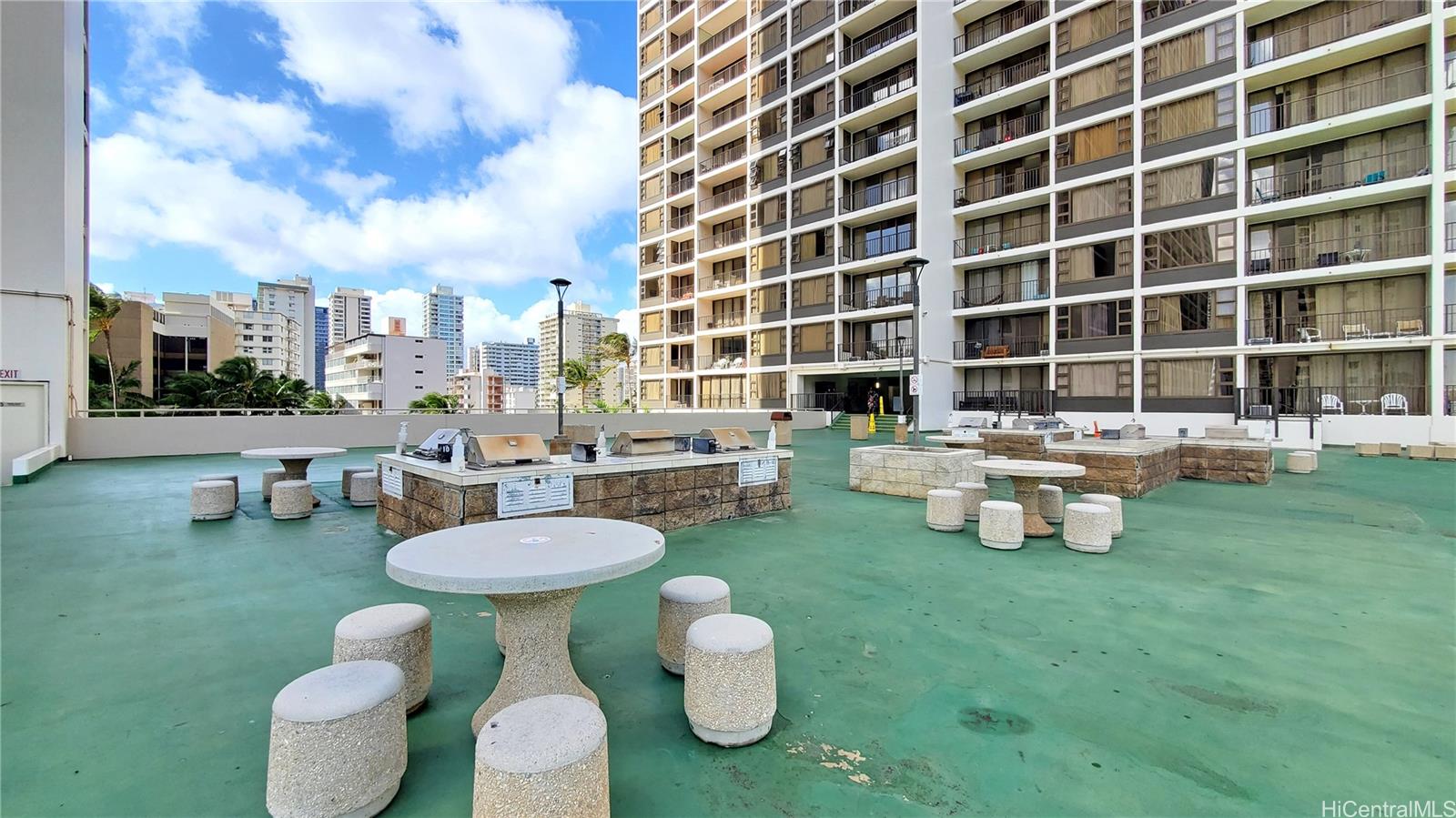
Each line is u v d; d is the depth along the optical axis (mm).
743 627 2562
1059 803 2027
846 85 27188
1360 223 17562
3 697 2738
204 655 3227
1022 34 22766
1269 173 18797
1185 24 19219
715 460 6680
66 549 5438
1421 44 16641
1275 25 18547
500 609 2635
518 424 17688
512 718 1926
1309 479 10336
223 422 13898
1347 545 5680
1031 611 3908
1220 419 18812
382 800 2018
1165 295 19703
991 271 24766
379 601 4129
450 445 5773
